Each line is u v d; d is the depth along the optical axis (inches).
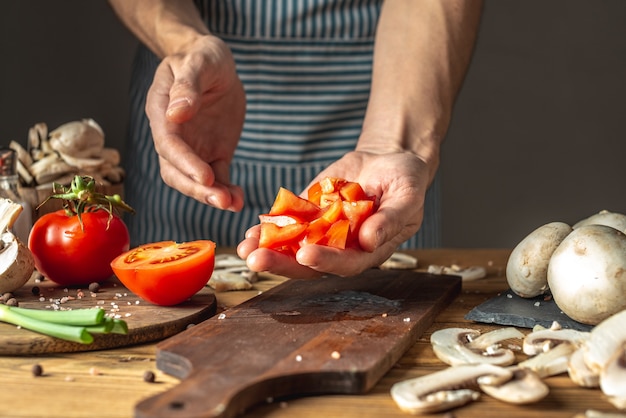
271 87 91.4
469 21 80.4
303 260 52.0
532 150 155.5
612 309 52.3
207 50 71.6
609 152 154.8
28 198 74.9
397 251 81.2
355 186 58.0
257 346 49.1
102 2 146.7
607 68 152.8
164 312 56.6
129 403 44.2
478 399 44.8
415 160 63.9
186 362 46.7
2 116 147.2
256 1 89.2
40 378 47.7
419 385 44.8
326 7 89.3
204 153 75.0
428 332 55.8
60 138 80.2
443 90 76.8
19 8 145.2
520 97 154.3
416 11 79.4
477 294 65.5
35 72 147.1
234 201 70.5
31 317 52.4
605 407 44.1
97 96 149.0
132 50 148.1
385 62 78.0
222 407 40.6
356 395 45.6
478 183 156.9
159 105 68.2
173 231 96.2
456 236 157.5
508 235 156.9
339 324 53.4
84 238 62.1
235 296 64.5
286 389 44.9
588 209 156.3
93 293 61.4
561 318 55.9
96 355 51.7
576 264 53.3
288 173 93.2
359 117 92.7
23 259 59.6
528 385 44.7
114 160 84.0
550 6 151.9
